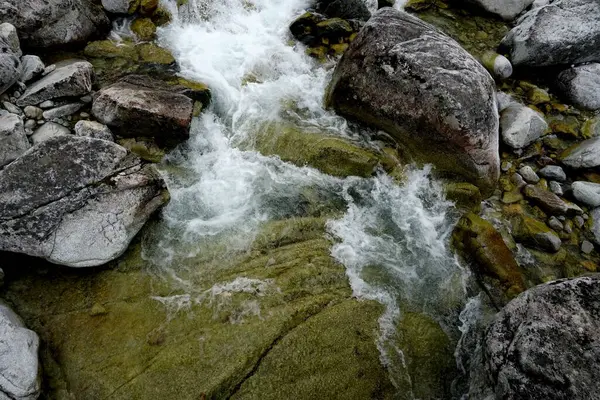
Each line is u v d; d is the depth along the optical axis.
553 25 6.14
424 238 4.71
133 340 3.66
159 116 4.59
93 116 4.75
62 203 3.91
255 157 5.11
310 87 5.93
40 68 4.79
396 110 5.00
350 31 6.45
